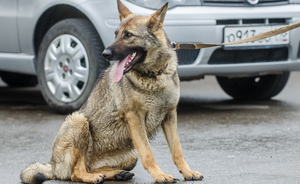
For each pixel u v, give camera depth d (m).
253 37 4.36
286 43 6.71
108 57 4.01
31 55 7.46
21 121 6.68
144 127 4.02
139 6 6.20
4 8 7.60
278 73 7.09
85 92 6.69
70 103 6.89
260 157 4.56
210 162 4.44
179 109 7.57
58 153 4.02
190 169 4.10
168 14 6.15
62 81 6.95
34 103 8.52
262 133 5.64
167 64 4.07
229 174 4.01
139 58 4.05
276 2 6.77
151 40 4.05
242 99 8.51
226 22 6.47
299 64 6.98
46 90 7.17
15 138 5.64
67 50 6.82
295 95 8.91
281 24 6.67
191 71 6.44
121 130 4.14
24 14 7.31
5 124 6.48
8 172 4.27
